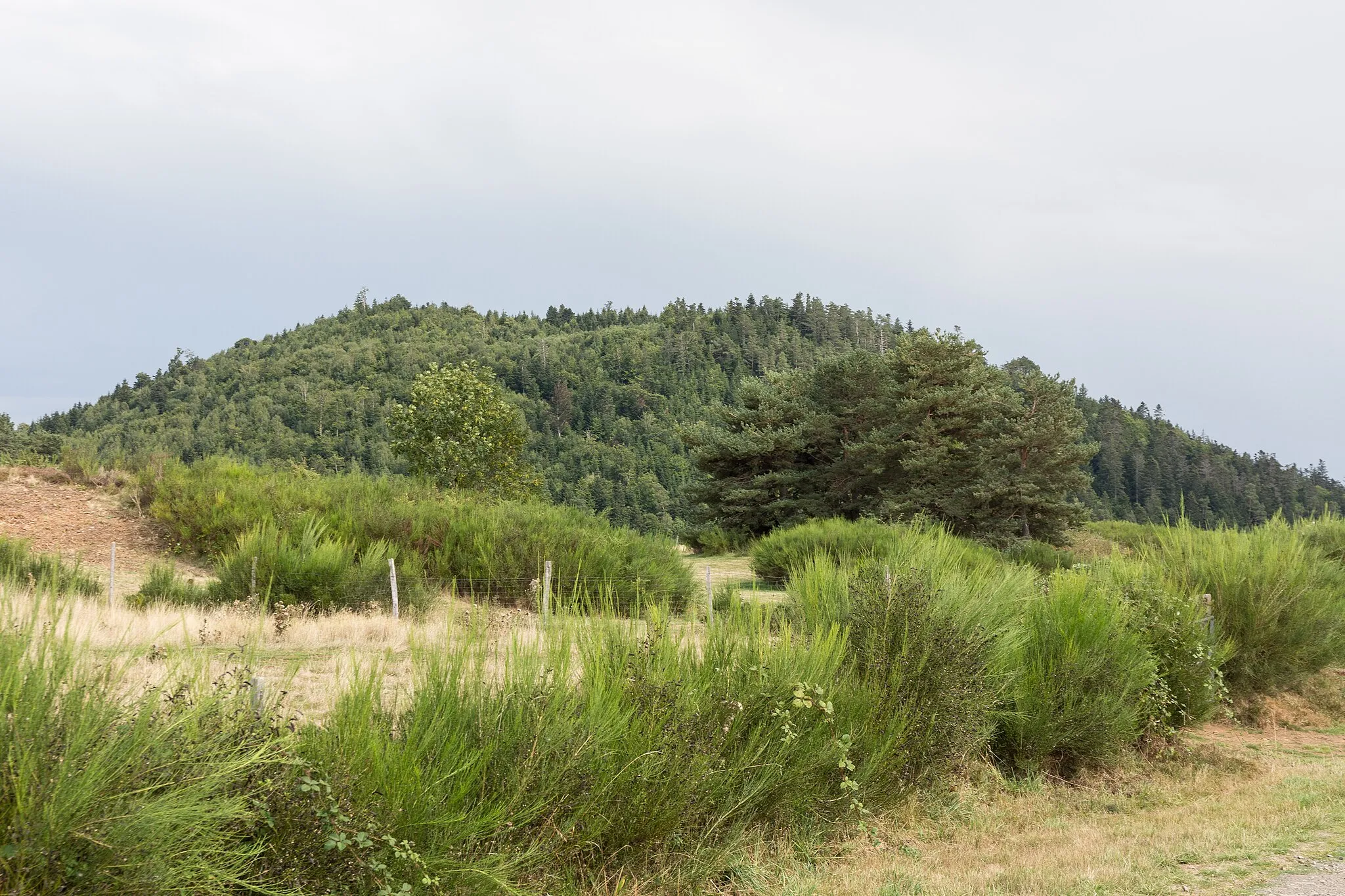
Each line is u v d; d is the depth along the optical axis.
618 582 17.77
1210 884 6.21
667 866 6.16
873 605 9.16
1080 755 10.18
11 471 27.08
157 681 5.65
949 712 8.62
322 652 11.70
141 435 164.88
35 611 4.16
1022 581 11.77
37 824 3.53
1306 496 144.12
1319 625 13.80
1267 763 10.76
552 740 5.75
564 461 172.75
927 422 41.34
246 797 4.14
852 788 7.39
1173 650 11.62
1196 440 177.12
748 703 7.29
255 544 18.52
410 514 23.19
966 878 6.50
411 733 5.28
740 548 44.34
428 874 4.84
